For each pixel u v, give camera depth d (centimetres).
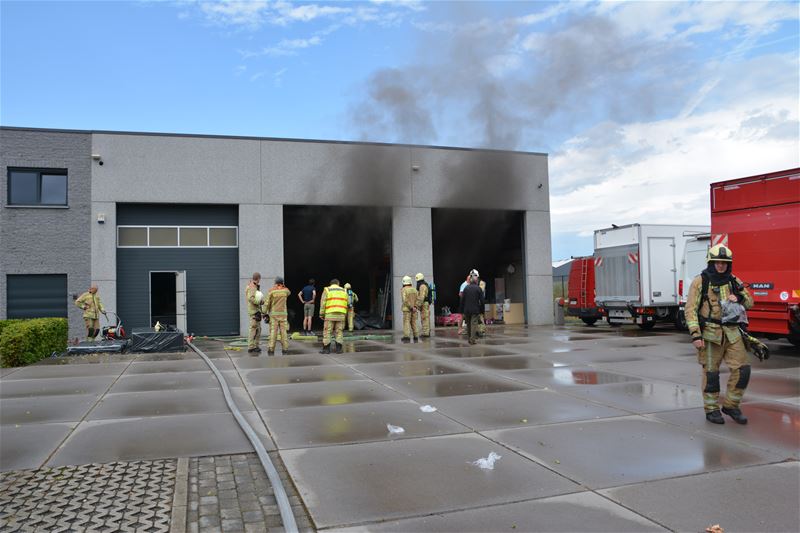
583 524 348
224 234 1805
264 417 622
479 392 746
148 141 1723
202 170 1759
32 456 489
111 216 1681
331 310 1217
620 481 417
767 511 364
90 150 1681
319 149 1855
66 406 691
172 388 811
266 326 1755
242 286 1766
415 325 1462
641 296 1680
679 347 1230
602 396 712
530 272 2072
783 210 1035
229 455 492
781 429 553
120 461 476
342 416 622
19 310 1623
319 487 412
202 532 345
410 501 385
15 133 1627
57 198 1675
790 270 1021
